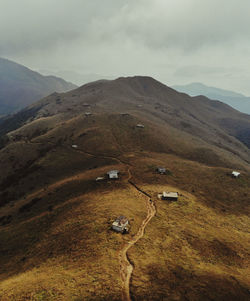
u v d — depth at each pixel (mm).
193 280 28344
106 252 33844
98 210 50031
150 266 30359
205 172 90562
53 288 26453
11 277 34125
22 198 85688
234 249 40156
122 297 24484
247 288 28484
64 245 39000
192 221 48906
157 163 95062
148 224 44219
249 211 63875
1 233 57062
